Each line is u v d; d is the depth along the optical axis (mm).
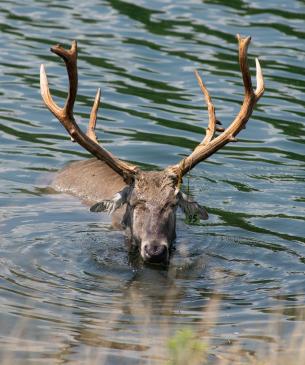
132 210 25719
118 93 36344
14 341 19953
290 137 33719
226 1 45781
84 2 45469
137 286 23328
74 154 32250
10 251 24906
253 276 24047
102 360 19094
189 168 26672
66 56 25734
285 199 29188
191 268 24516
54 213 27844
